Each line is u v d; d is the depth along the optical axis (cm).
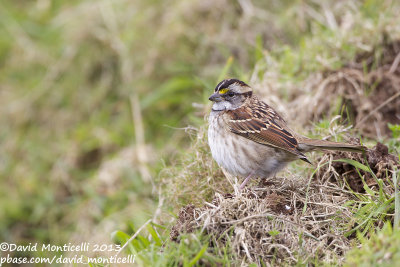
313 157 905
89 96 1493
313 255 702
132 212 1149
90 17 1572
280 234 726
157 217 946
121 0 1584
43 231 1294
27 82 1557
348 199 808
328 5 1340
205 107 1110
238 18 1457
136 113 1386
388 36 1141
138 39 1489
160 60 1448
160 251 746
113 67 1511
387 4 1220
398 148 916
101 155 1403
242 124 863
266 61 1239
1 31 1673
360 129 1021
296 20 1369
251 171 872
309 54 1184
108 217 1174
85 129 1432
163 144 1297
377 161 838
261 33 1403
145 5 1544
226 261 688
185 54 1436
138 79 1448
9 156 1466
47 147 1455
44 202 1345
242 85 920
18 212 1347
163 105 1385
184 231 721
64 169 1385
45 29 1638
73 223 1268
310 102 1080
